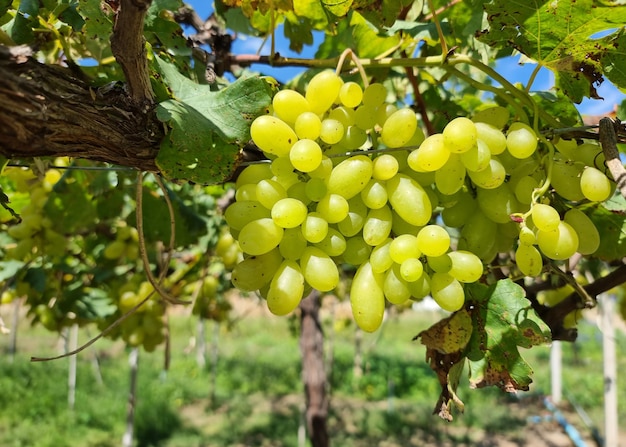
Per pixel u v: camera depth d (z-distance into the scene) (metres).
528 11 0.21
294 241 0.20
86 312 0.54
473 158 0.19
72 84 0.17
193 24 0.34
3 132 0.15
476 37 0.23
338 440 1.71
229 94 0.21
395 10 0.27
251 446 1.69
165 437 1.76
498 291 0.21
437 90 0.38
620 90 0.23
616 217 0.26
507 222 0.21
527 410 2.06
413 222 0.19
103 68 0.30
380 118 0.21
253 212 0.20
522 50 0.23
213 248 0.57
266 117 0.19
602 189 0.19
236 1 0.27
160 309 0.53
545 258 0.24
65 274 0.59
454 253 0.20
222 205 0.48
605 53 0.22
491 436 1.80
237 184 0.22
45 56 0.29
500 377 0.20
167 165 0.19
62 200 0.47
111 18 0.22
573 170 0.21
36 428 1.73
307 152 0.18
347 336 3.70
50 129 0.16
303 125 0.19
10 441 1.62
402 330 4.06
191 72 0.29
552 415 1.95
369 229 0.19
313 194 0.20
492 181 0.20
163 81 0.22
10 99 0.15
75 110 0.17
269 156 0.21
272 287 0.19
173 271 0.63
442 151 0.19
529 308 0.20
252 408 2.13
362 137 0.21
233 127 0.20
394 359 3.04
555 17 0.21
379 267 0.19
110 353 2.83
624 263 0.28
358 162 0.19
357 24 0.34
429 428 1.88
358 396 2.35
